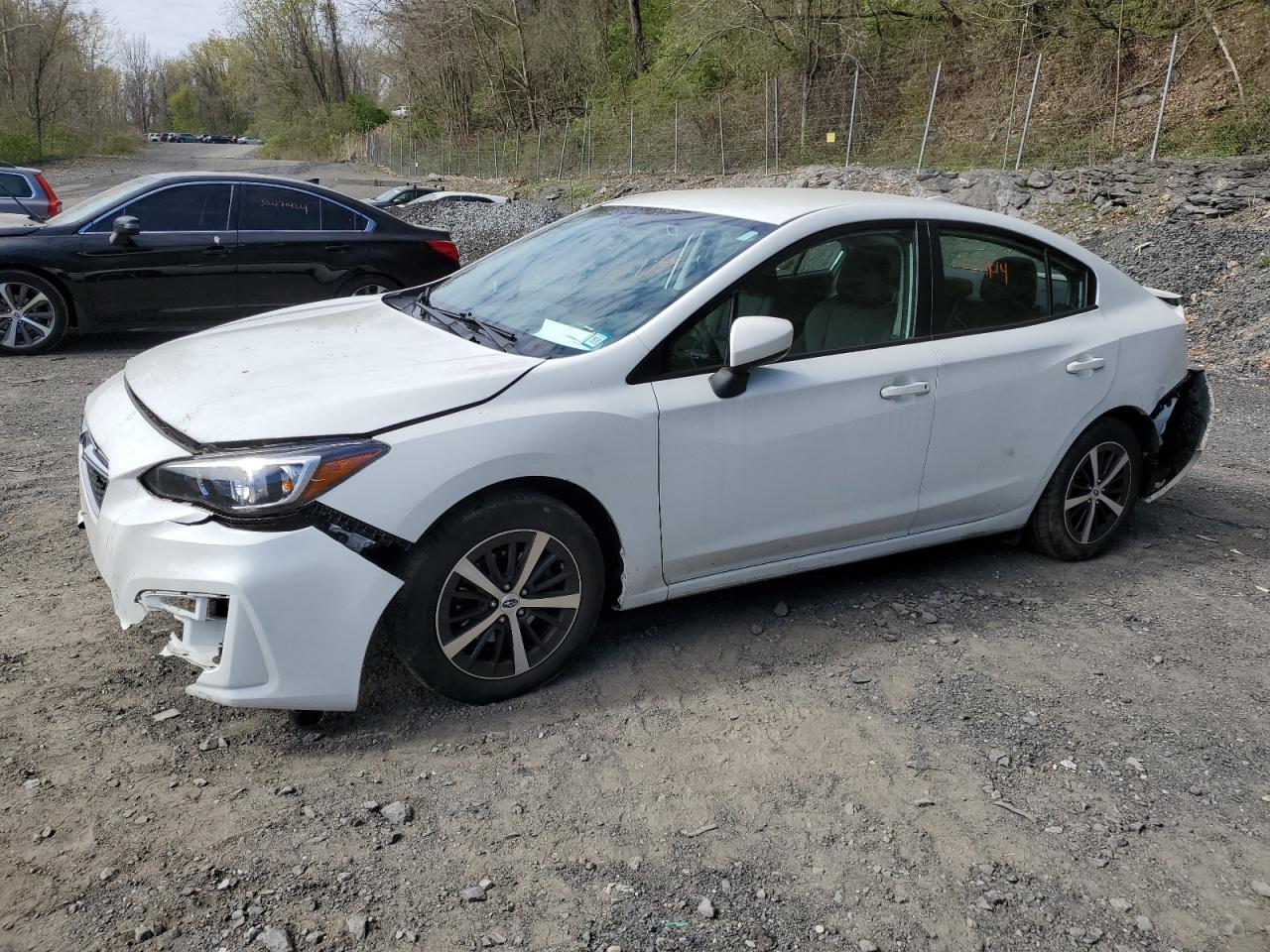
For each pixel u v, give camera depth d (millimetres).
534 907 2383
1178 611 4152
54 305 8289
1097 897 2504
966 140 23250
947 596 4176
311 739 3008
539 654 3277
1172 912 2467
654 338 3346
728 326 3494
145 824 2596
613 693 3332
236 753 2926
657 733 3119
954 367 3914
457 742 3029
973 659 3662
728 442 3436
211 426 2898
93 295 8344
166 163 58594
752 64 29641
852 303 3773
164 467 2852
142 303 8508
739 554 3623
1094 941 2363
